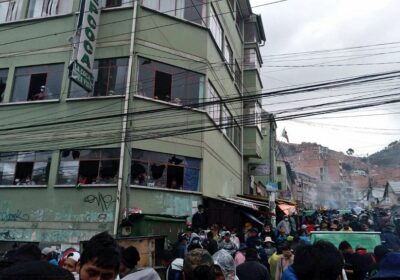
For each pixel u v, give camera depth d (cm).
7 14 1869
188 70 1722
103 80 1616
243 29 2662
